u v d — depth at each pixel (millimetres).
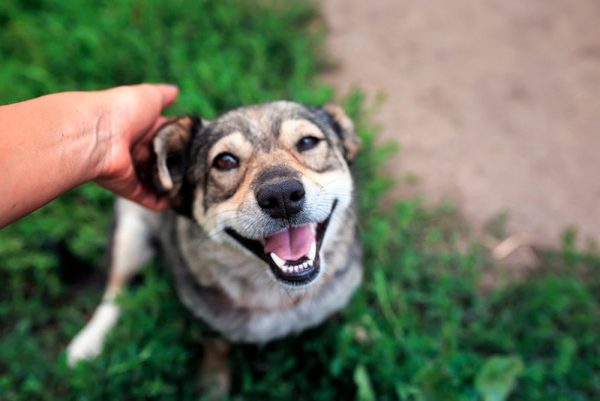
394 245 543
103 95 341
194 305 436
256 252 379
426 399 407
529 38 771
